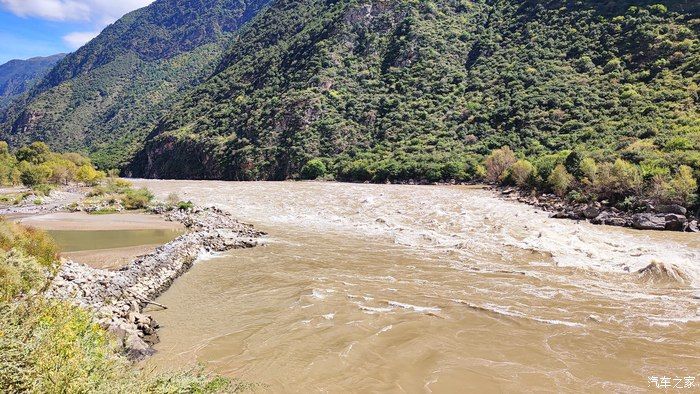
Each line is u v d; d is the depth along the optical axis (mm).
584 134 56500
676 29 66188
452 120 79500
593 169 35375
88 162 102688
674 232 25734
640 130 49719
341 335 12188
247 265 20250
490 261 19875
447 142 74125
